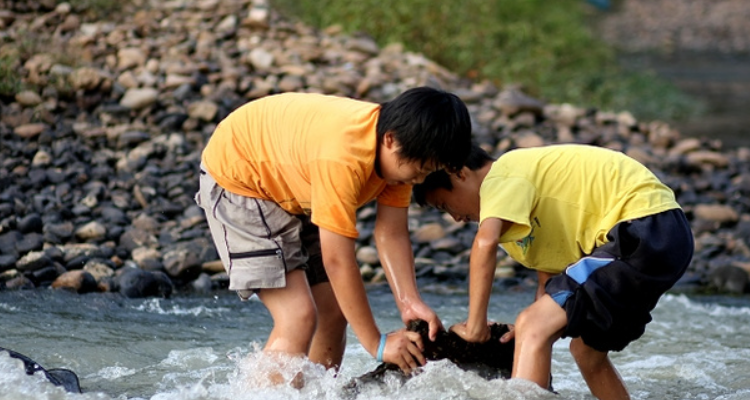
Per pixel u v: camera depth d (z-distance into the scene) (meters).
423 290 11.36
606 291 6.81
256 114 7.27
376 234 7.52
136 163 13.23
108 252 11.19
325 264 6.83
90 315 9.55
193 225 12.07
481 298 6.93
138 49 16.06
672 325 10.11
